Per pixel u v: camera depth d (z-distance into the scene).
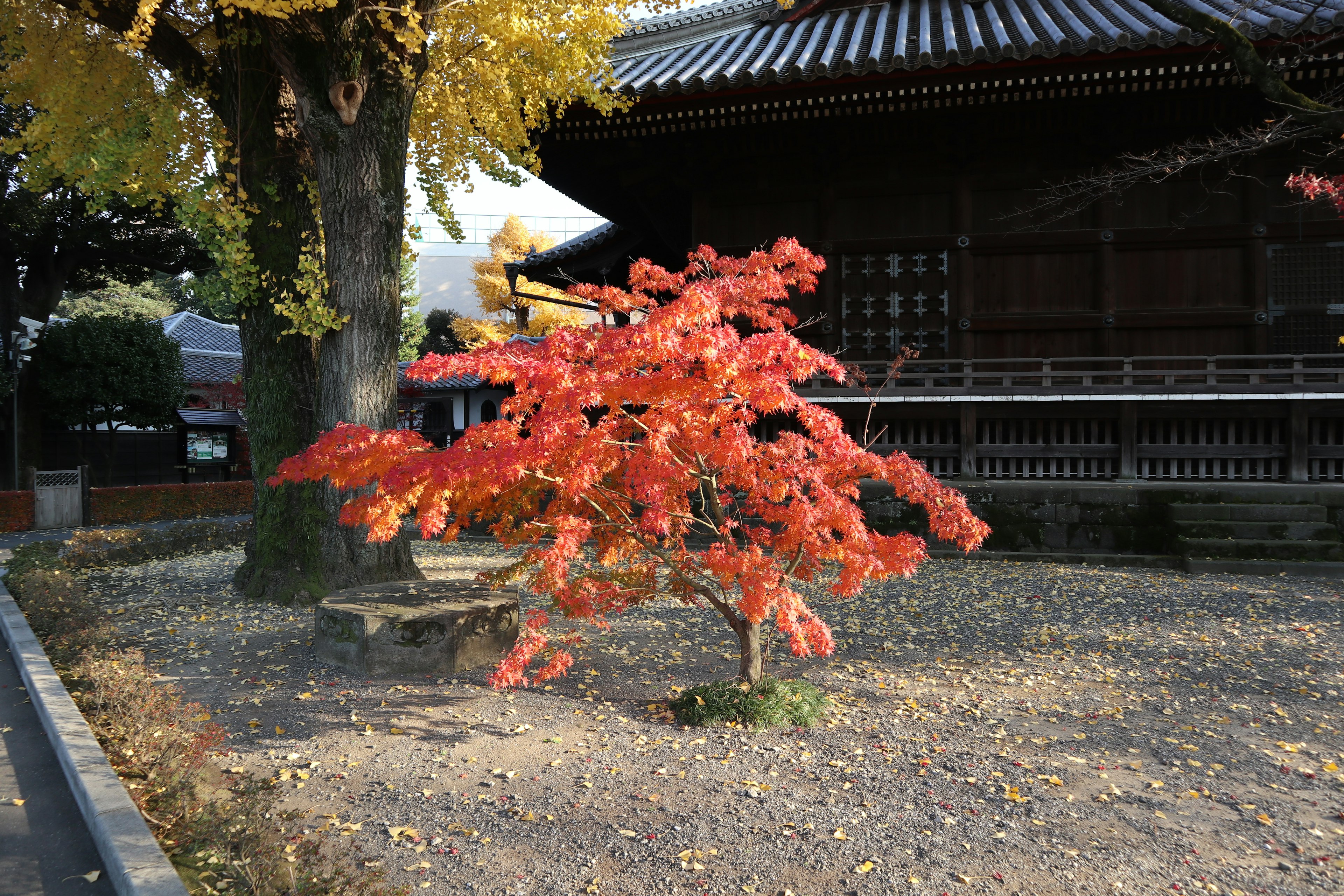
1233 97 10.70
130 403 21.44
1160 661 6.22
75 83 9.29
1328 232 11.12
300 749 4.60
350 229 8.38
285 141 9.17
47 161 9.61
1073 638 6.95
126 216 19.62
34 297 20.89
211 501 20.56
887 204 12.41
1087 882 3.16
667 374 4.36
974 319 12.10
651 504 4.52
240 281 8.64
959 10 12.95
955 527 4.80
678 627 7.55
